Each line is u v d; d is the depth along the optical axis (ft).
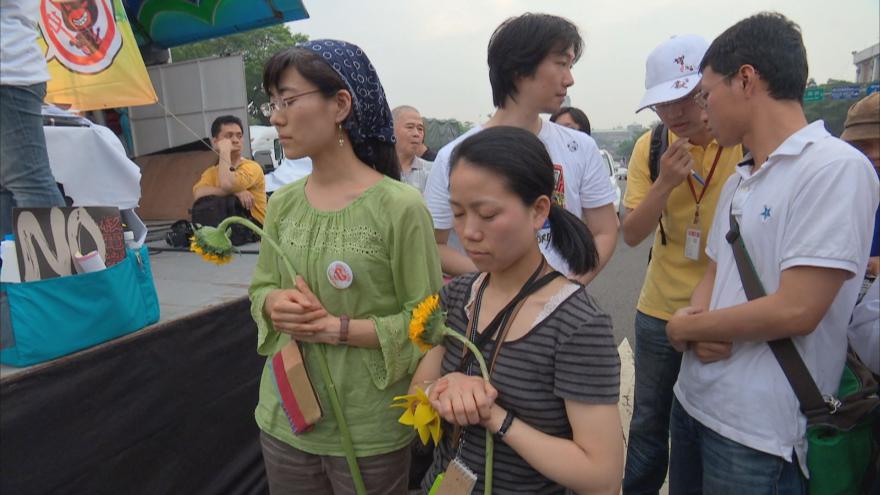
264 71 4.71
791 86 4.42
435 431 3.66
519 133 3.52
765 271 4.49
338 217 4.83
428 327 3.67
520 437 3.41
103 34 13.34
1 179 5.99
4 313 4.74
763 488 4.52
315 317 4.66
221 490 6.98
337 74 4.61
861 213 4.05
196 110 22.15
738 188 4.83
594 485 3.30
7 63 5.79
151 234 14.42
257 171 13.41
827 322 4.43
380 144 5.24
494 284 3.89
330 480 5.24
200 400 6.68
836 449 4.32
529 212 3.47
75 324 5.09
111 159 8.86
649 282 7.28
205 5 20.42
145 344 5.85
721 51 4.66
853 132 7.02
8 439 4.59
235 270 9.80
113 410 5.51
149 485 5.98
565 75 6.03
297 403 4.84
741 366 4.58
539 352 3.49
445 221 6.66
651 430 7.22
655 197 6.46
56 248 5.04
